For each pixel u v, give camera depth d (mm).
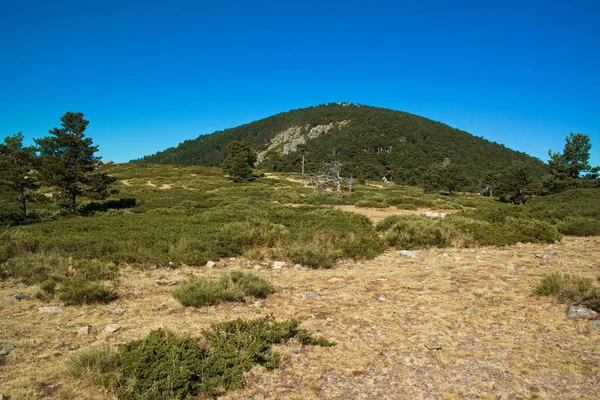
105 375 3316
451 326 4508
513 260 8398
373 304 5465
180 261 8523
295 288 6527
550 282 5605
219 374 3428
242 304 5637
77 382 3268
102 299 5762
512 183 47500
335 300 5738
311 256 8539
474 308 5102
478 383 3195
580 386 3084
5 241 9758
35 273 7133
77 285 5984
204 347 3971
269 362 3602
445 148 161500
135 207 30547
